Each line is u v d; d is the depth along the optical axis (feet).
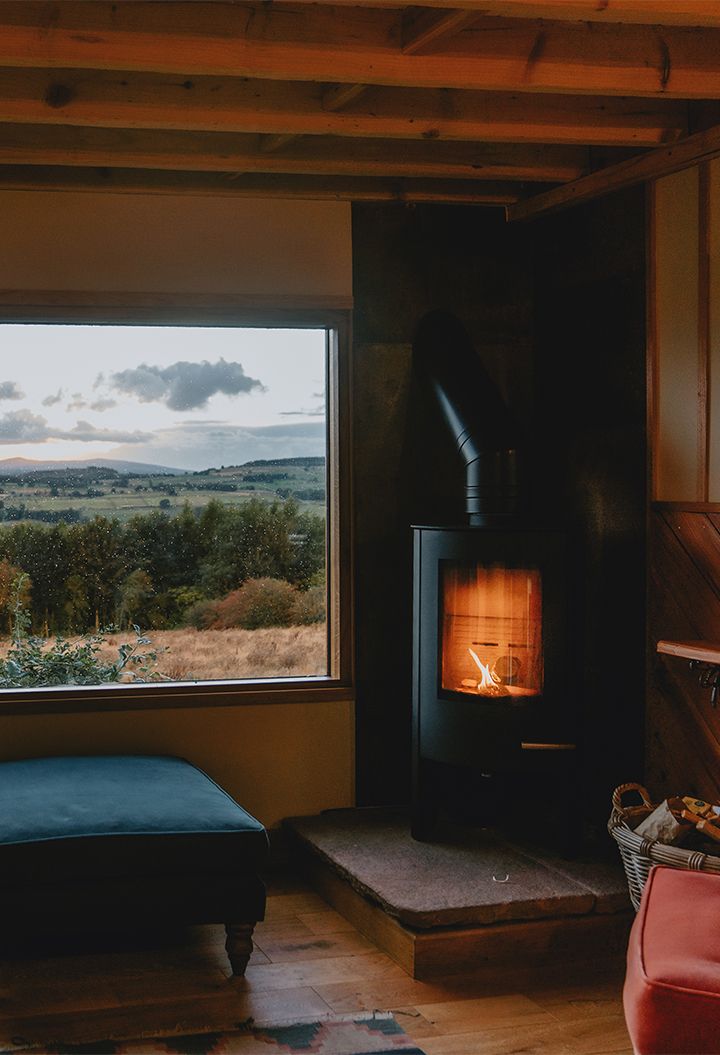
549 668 12.89
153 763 13.58
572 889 11.98
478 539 13.05
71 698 14.34
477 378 14.30
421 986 11.14
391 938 11.79
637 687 13.69
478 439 13.65
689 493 12.81
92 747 14.43
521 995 10.98
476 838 13.84
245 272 14.78
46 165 13.89
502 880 12.26
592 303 14.46
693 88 11.27
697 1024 6.65
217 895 11.24
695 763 12.71
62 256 14.24
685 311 12.85
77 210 14.26
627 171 13.52
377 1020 10.34
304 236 14.96
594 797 14.53
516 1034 10.15
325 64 10.32
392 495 15.30
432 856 13.12
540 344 15.61
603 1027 10.30
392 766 15.40
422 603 13.53
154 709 14.58
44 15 9.81
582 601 13.01
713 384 12.42
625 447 13.88
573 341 14.84
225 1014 10.43
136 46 9.96
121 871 11.02
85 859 10.93
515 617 13.28
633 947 7.54
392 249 15.28
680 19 9.31
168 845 11.10
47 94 11.60
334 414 15.19
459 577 13.42
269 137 13.25
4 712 14.11
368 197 14.80
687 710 12.85
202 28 10.05
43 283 14.20
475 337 15.58
